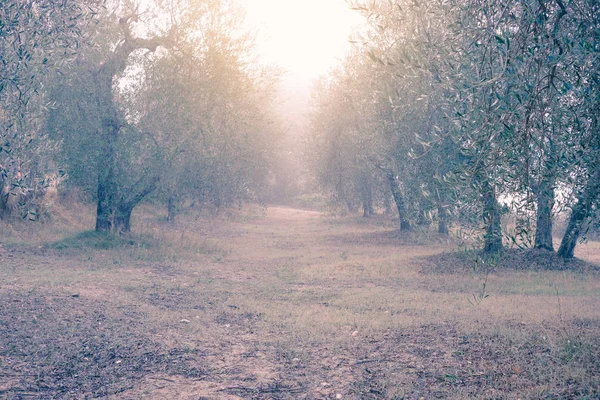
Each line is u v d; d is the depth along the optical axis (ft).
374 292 39.60
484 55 13.73
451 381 18.85
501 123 13.78
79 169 57.31
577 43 13.73
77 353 22.31
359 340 25.17
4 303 28.25
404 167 54.19
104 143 57.41
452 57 14.79
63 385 18.88
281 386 19.17
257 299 36.86
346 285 44.06
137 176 61.82
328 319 29.68
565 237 55.88
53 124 53.42
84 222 70.85
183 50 59.11
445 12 15.06
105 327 26.22
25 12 19.92
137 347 23.57
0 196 61.36
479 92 14.15
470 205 15.03
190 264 54.49
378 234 91.04
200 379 19.90
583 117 15.44
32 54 20.01
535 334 24.23
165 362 21.83
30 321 25.79
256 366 21.56
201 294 37.42
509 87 13.56
